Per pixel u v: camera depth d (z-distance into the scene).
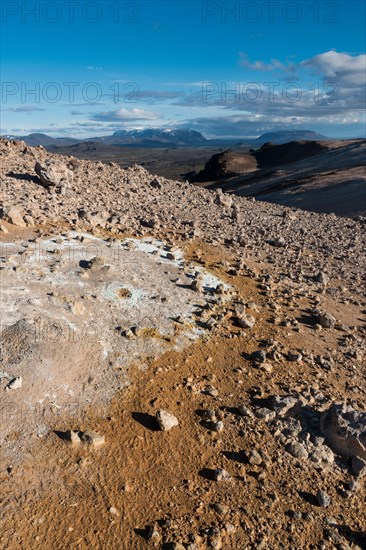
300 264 13.32
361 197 42.34
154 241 12.36
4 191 13.35
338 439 6.77
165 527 5.38
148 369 7.60
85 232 11.66
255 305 10.05
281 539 5.46
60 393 6.87
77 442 6.18
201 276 10.71
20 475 5.72
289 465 6.43
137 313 8.82
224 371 7.95
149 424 6.66
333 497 6.09
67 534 5.20
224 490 5.93
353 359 9.02
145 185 19.64
